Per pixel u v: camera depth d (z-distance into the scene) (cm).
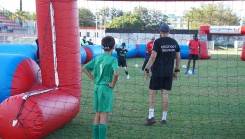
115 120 567
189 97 779
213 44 3300
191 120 573
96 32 2822
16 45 916
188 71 1298
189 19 2508
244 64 1795
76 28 542
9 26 2877
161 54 550
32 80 535
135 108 656
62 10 523
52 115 446
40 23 529
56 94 495
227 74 1291
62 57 528
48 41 526
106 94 441
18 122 418
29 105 427
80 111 626
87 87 927
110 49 450
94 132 455
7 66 512
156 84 549
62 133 494
